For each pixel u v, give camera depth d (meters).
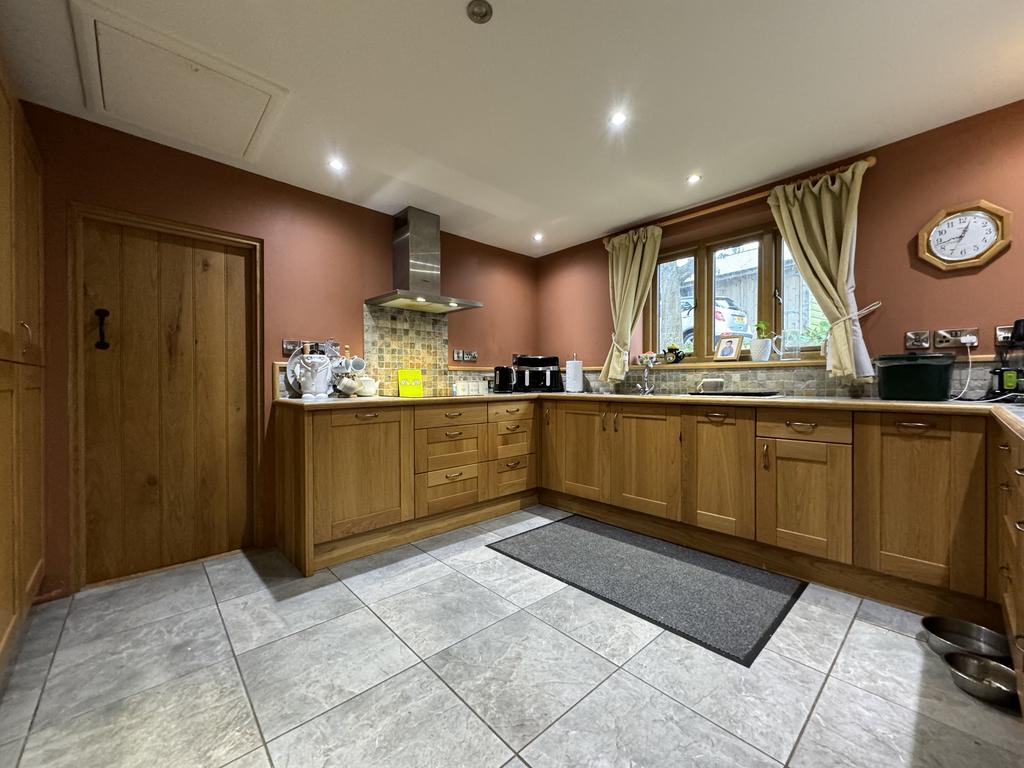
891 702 1.27
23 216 1.65
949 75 1.81
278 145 2.29
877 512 1.85
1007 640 1.47
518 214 3.26
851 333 2.36
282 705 1.28
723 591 1.96
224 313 2.51
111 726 1.20
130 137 2.17
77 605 1.88
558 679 1.39
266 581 2.10
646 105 2.00
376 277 3.12
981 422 1.62
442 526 2.76
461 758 1.10
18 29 1.51
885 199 2.33
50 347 1.96
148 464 2.26
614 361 3.53
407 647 1.56
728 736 1.16
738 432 2.27
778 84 1.86
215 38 1.58
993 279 2.05
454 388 3.60
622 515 2.86
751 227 3.09
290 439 2.36
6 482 1.37
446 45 1.63
